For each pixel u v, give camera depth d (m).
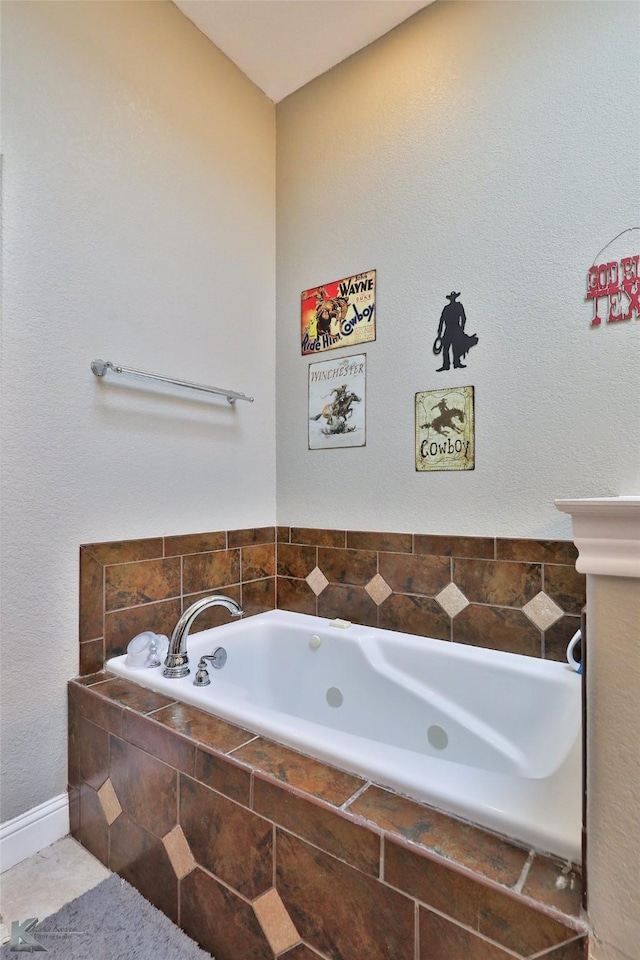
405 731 1.55
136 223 1.63
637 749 0.62
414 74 1.78
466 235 1.65
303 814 0.86
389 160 1.84
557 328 1.47
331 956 0.82
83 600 1.46
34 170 1.35
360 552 1.88
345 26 1.82
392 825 0.78
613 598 0.65
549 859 0.71
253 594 2.04
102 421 1.52
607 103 1.40
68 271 1.43
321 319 2.03
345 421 1.94
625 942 0.60
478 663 1.47
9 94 1.30
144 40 1.66
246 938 0.95
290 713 1.81
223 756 0.99
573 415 1.44
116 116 1.57
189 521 1.80
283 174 2.18
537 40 1.52
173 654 1.41
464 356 1.64
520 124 1.54
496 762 1.33
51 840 1.36
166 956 1.01
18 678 1.31
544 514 1.49
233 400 1.98
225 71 1.97
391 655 1.66
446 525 1.67
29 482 1.34
